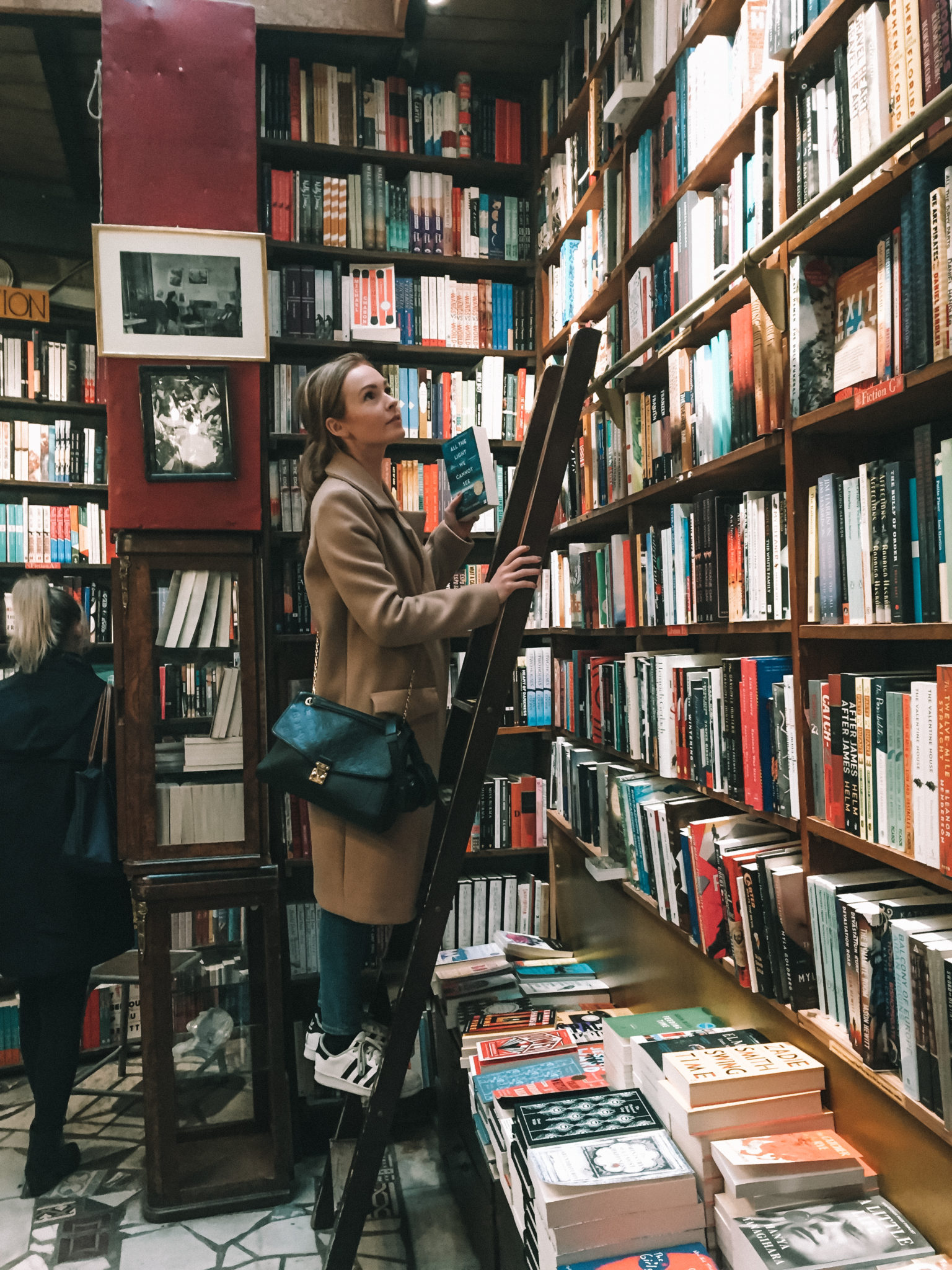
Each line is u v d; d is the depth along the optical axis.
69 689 2.43
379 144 3.08
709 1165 1.39
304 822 2.93
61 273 4.09
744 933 1.65
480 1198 1.89
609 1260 1.30
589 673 2.68
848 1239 1.21
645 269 2.29
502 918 3.08
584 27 2.83
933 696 1.19
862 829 1.37
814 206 1.37
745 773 1.72
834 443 1.56
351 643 1.68
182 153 2.27
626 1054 1.73
